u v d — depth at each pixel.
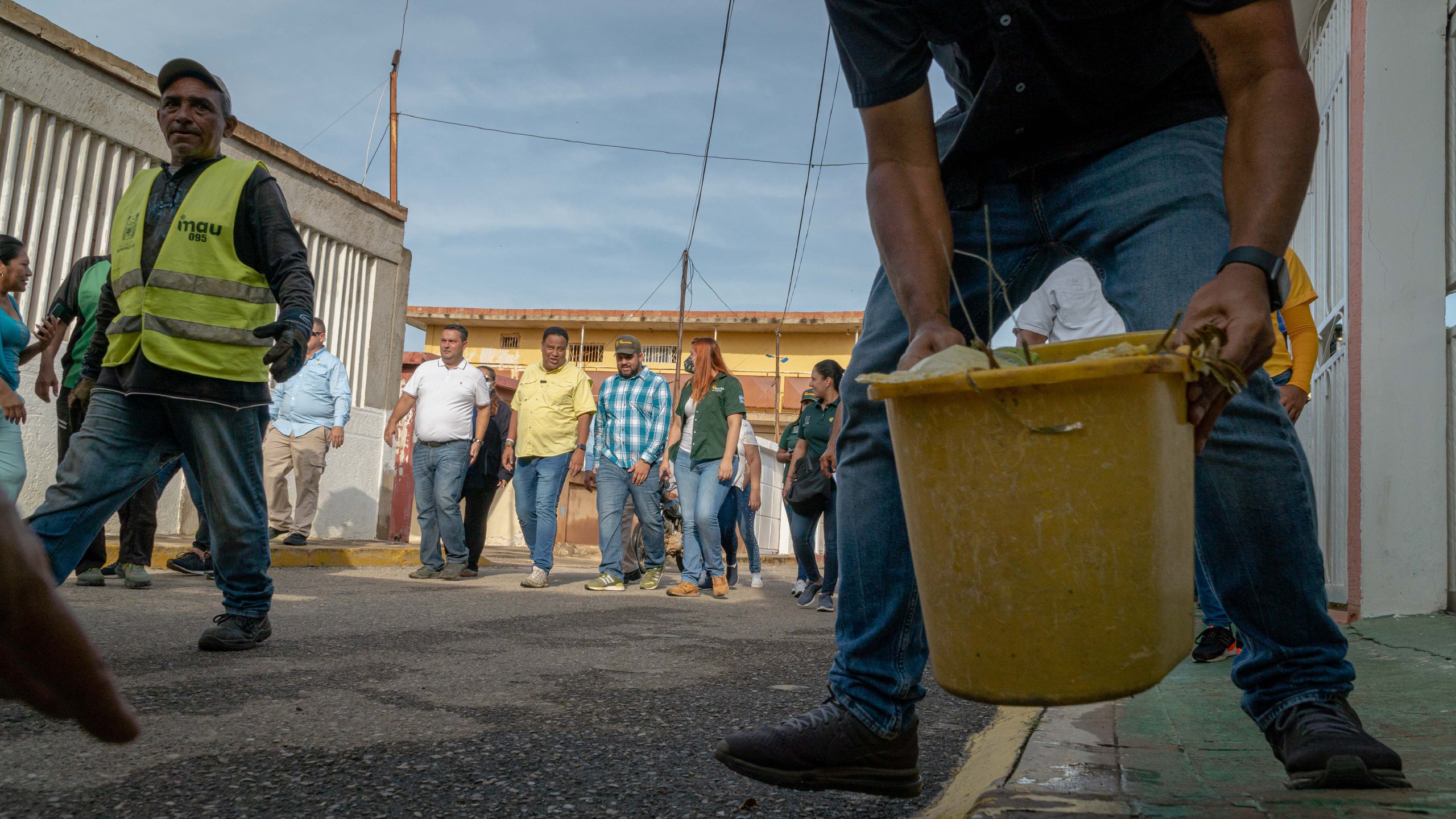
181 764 1.90
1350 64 4.53
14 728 2.11
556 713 2.54
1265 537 1.52
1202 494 1.54
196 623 3.98
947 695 2.99
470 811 1.68
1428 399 4.09
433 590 6.38
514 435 8.04
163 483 5.51
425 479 7.47
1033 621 1.17
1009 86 1.63
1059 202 1.70
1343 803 1.39
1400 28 4.19
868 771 1.63
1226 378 1.21
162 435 3.24
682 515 7.36
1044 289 4.53
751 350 35.03
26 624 0.65
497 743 2.17
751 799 1.79
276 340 3.14
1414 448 4.10
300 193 9.51
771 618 5.64
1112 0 1.51
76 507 3.04
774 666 3.58
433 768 1.94
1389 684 2.54
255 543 3.39
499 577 8.11
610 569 7.20
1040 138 1.71
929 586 1.26
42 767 1.84
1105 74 1.59
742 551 16.30
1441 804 1.36
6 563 0.63
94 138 7.59
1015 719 2.45
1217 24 1.44
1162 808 1.45
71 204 7.39
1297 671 1.57
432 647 3.65
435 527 7.50
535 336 35.91
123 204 3.34
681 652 3.86
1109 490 1.14
